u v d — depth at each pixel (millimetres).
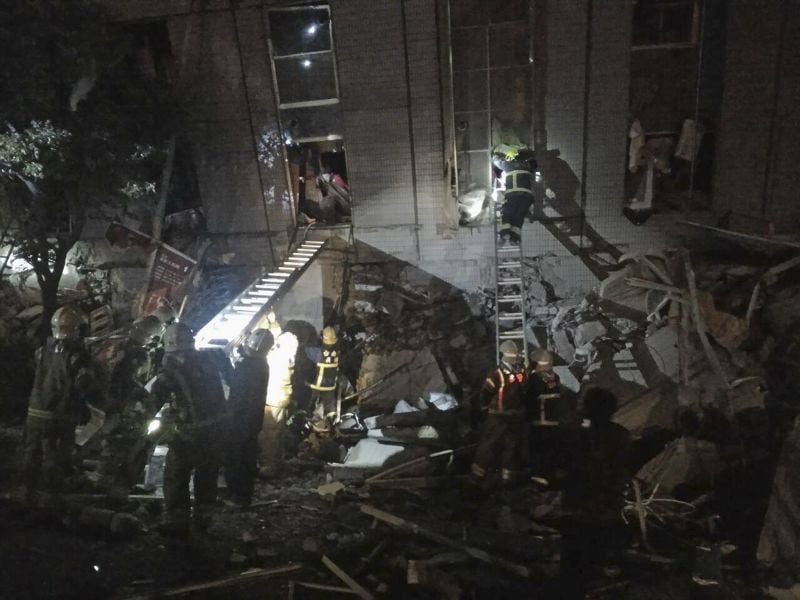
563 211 11070
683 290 9867
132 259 12141
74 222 10453
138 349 7285
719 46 10266
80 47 9078
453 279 11602
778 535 5961
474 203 11273
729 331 9586
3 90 8859
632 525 7270
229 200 11750
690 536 7164
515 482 8023
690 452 8047
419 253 11609
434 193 11312
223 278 12016
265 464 8250
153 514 6844
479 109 10891
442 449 8906
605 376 9727
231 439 7090
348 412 10234
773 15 9898
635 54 10406
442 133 10984
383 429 9445
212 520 6891
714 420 8812
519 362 8102
